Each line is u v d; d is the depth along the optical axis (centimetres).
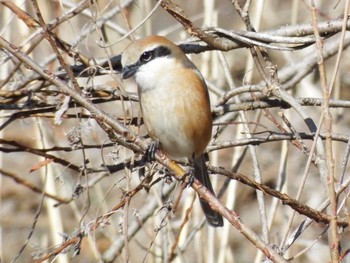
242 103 944
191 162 928
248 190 1405
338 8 1405
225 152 1474
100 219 761
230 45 916
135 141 750
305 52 1331
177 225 1181
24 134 1358
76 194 862
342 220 736
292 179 1423
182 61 892
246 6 908
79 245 756
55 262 1069
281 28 923
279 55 1497
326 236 1299
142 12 1114
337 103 905
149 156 762
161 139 912
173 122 890
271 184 1409
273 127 1371
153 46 880
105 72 880
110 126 741
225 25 1533
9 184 1420
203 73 1141
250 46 905
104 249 1252
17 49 725
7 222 1376
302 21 1449
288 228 748
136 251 1268
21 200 1414
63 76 899
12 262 872
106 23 1079
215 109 948
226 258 1113
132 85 1308
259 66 903
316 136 704
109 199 1284
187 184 746
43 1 1099
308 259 1281
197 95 887
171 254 755
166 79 880
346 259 775
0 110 927
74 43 962
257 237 680
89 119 835
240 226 688
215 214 895
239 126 1087
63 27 1162
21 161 1464
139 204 1192
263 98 938
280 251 748
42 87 883
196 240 1105
